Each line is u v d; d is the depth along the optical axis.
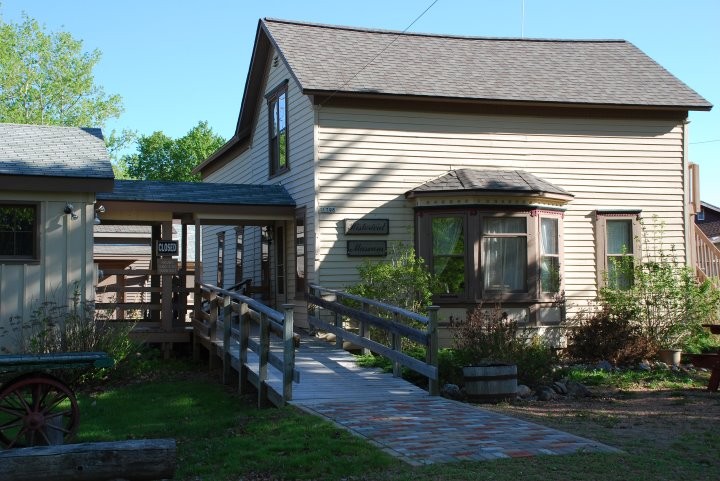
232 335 13.21
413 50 18.88
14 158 13.80
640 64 19.92
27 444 7.77
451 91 16.84
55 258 13.48
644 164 18.22
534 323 16.16
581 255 17.72
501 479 6.25
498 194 15.87
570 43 20.92
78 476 5.48
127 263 24.38
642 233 18.08
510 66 18.91
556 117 17.77
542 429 8.27
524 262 16.22
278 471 6.78
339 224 16.27
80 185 13.41
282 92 18.58
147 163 54.97
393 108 16.73
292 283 17.92
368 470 6.64
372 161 16.55
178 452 7.95
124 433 9.18
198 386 12.73
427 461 6.82
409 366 11.23
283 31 18.41
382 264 15.49
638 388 12.93
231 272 23.83
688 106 17.97
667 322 16.98
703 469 6.70
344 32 19.09
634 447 7.58
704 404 11.05
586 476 6.36
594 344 15.49
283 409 9.56
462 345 13.64
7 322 13.12
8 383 7.75
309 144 16.53
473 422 8.61
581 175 17.86
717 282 19.23
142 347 15.30
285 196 17.73
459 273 16.02
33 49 40.41
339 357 13.64
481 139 17.27
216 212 16.50
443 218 16.22
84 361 7.79
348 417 8.84
